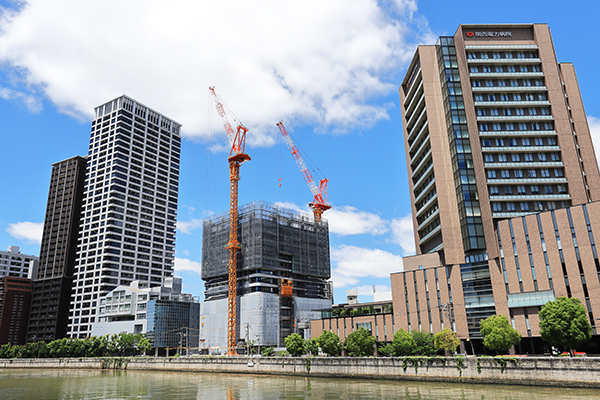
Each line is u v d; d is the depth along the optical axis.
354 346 121.62
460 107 142.38
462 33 146.50
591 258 104.62
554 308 89.25
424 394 78.38
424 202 159.50
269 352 160.62
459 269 126.44
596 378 73.62
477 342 121.62
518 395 72.50
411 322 133.00
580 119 144.50
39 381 133.12
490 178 134.00
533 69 143.50
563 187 132.88
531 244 114.69
